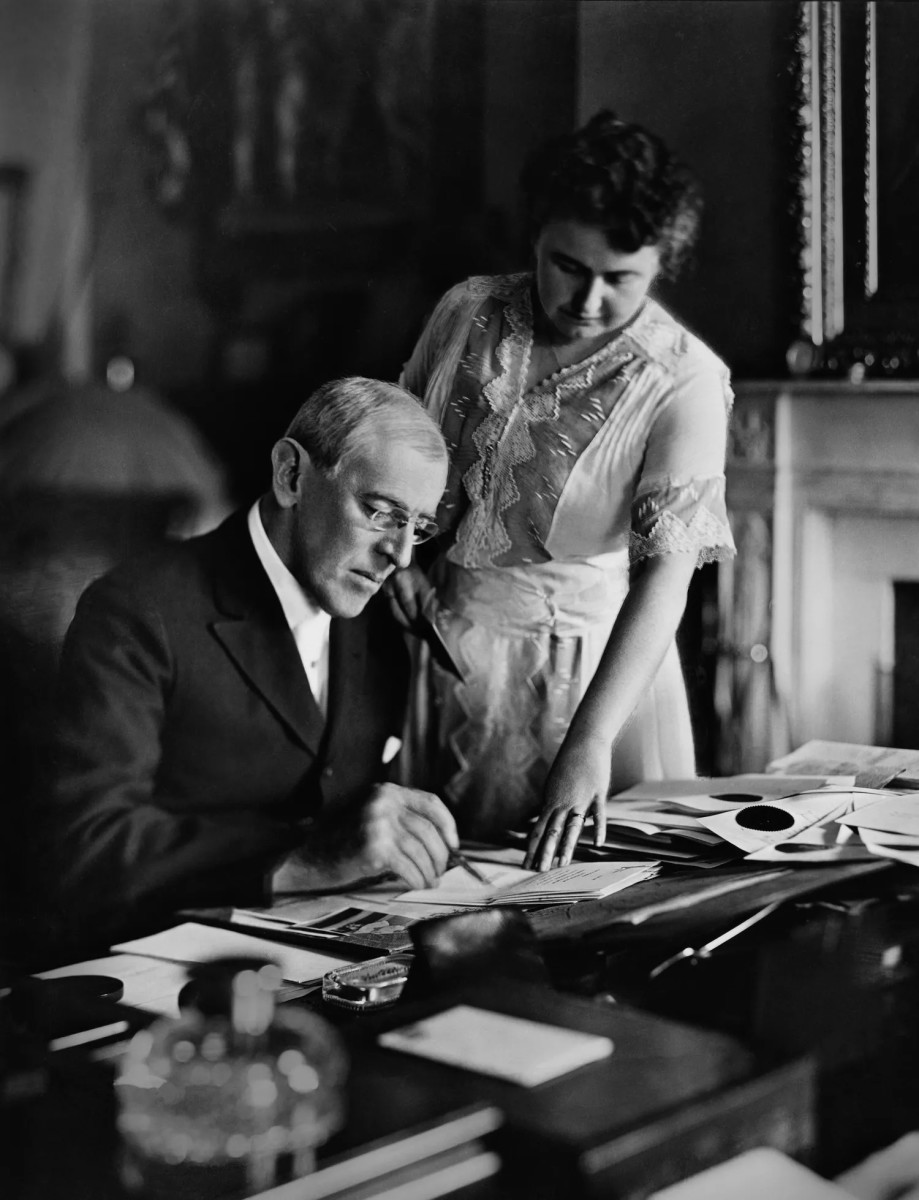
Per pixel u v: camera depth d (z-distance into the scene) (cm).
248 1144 84
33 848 173
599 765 168
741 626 312
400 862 158
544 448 199
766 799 177
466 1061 94
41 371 213
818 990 119
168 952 138
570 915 132
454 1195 83
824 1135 97
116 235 218
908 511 296
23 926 168
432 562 217
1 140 211
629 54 267
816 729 308
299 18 231
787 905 143
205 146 225
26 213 213
